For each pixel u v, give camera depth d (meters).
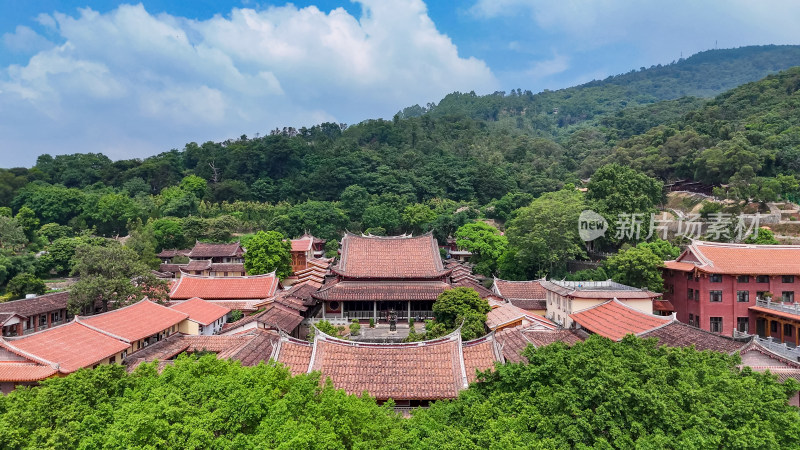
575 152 187.62
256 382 21.86
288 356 32.72
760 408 19.25
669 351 24.02
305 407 20.22
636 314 45.72
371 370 31.23
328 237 127.38
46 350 37.31
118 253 62.91
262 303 66.06
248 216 140.25
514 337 44.66
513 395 21.83
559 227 78.44
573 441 18.17
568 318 54.47
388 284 67.25
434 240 72.94
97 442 17.42
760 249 58.88
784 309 51.59
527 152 190.50
